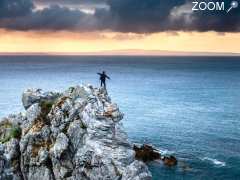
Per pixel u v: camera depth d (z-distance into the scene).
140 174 47.50
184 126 136.88
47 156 48.31
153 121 147.25
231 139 115.81
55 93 55.28
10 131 52.91
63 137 48.00
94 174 46.22
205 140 114.12
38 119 51.75
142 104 199.12
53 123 49.56
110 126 48.69
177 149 103.12
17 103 196.00
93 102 50.12
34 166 48.47
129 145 48.78
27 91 55.06
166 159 88.75
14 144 51.25
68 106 50.22
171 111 174.38
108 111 49.91
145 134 122.88
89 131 47.66
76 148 47.69
